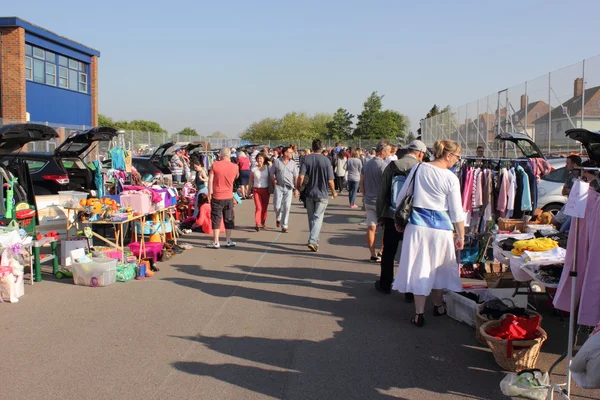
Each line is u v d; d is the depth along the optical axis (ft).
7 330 17.66
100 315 19.29
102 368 14.70
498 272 22.41
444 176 17.71
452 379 14.19
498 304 16.89
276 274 25.84
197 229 39.65
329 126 244.01
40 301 20.99
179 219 40.42
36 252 23.70
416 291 17.90
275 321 18.83
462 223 17.84
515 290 18.35
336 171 74.59
